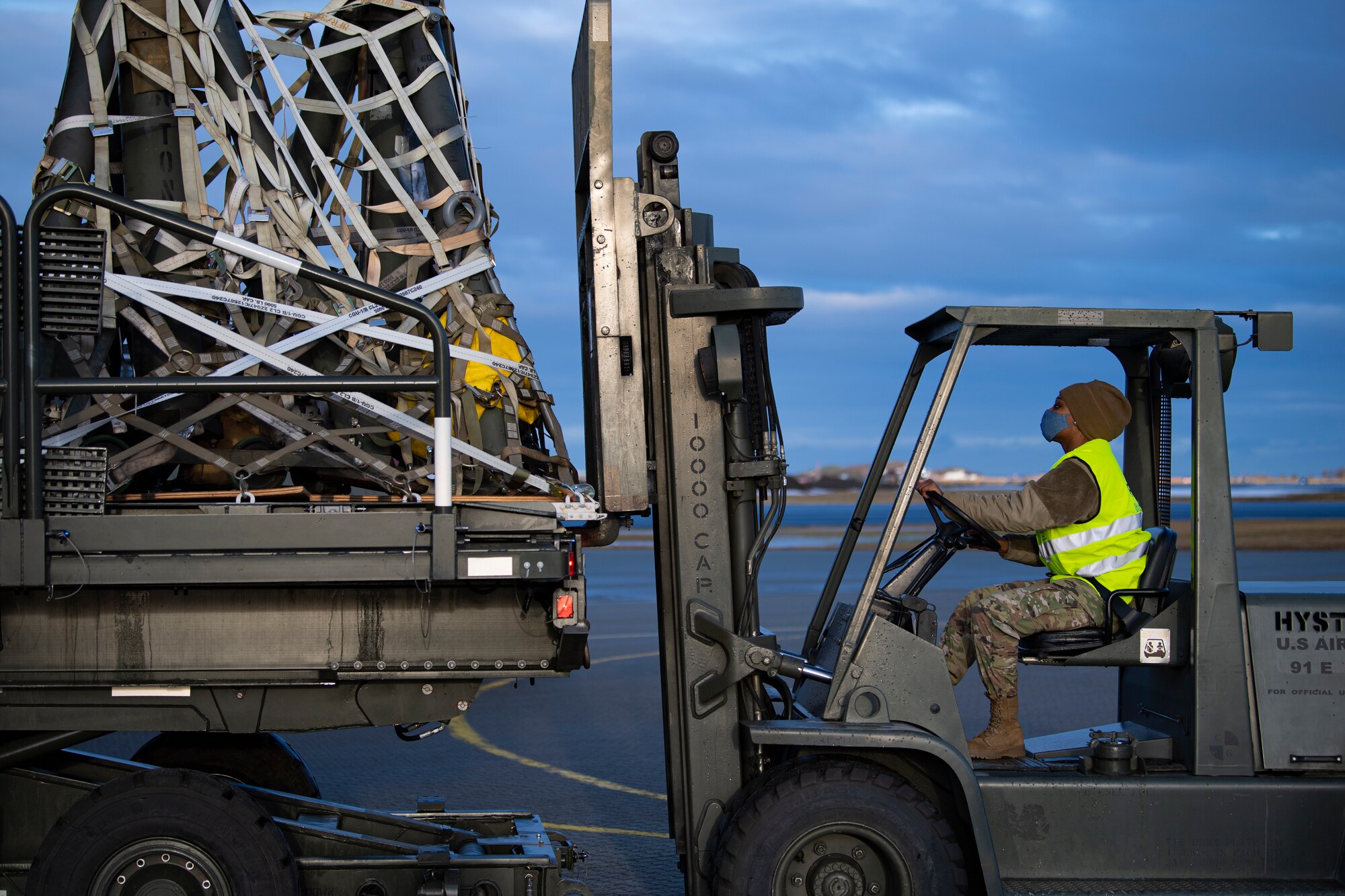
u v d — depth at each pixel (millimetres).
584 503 3822
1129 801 3910
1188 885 3863
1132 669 4613
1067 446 4469
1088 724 8266
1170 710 4215
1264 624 4090
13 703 3764
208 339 3963
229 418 3973
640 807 6352
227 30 4176
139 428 3850
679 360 4074
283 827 3822
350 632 3781
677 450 4066
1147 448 4727
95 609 3725
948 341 4465
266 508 3676
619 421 4047
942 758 3791
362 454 3887
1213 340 4070
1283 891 3832
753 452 4102
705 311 4016
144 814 3559
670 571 4164
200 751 4590
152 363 3963
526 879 3881
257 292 4094
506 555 3594
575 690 10484
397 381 3582
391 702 3869
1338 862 3904
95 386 3488
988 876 3709
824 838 3812
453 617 3812
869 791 3783
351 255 4059
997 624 4215
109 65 4098
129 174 4070
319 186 4297
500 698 10117
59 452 3551
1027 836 3900
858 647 3984
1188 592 4113
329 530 3555
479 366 4078
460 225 4211
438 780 6973
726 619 4062
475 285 4215
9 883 3781
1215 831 3914
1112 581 4262
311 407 3996
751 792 3910
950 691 3961
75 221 3855
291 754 4676
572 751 7863
